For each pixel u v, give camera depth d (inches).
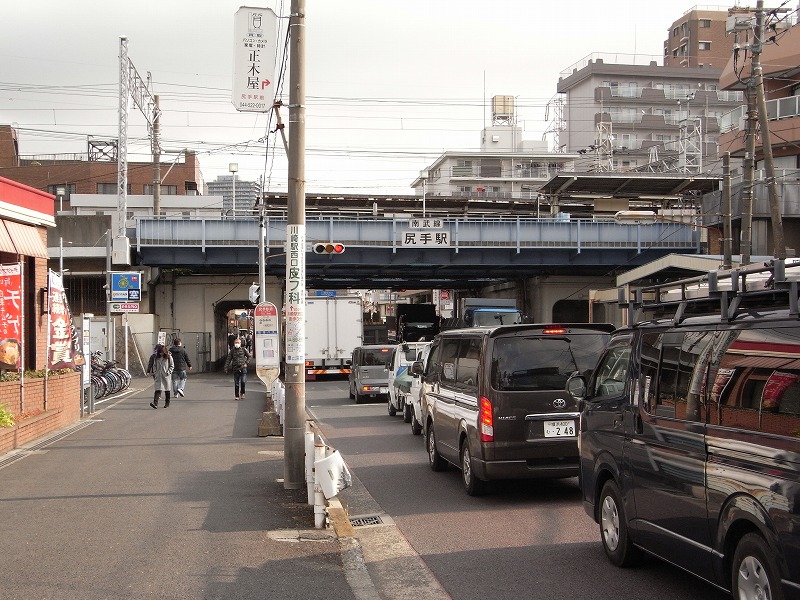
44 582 249.1
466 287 2504.9
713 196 1599.4
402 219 1615.4
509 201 2134.6
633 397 256.2
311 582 252.1
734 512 195.0
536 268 1870.1
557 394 380.8
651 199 1900.8
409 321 2084.2
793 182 1460.4
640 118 3324.3
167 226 1588.3
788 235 1518.2
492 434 375.2
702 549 210.5
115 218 1726.1
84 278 1717.5
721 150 1676.9
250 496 385.1
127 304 1318.9
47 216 724.7
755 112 850.8
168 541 300.7
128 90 1467.8
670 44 3629.4
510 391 378.3
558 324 389.7
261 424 633.6
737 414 198.2
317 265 1659.7
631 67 3336.6
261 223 1327.5
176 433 652.7
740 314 207.0
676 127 3321.9
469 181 3459.6
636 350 260.1
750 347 197.9
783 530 175.0
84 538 304.7
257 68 438.6
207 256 1651.1
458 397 423.2
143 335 1695.4
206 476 442.3
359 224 1608.0
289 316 403.2
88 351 840.3
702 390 215.0
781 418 180.5
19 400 606.5
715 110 3348.9
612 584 249.0
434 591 247.4
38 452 536.4
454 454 434.3
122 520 334.6
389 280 2170.3
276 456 520.7
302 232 398.3
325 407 968.3
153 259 1646.2
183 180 2891.2
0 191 633.6
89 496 386.0
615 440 266.5
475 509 370.6
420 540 313.3
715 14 3469.5
